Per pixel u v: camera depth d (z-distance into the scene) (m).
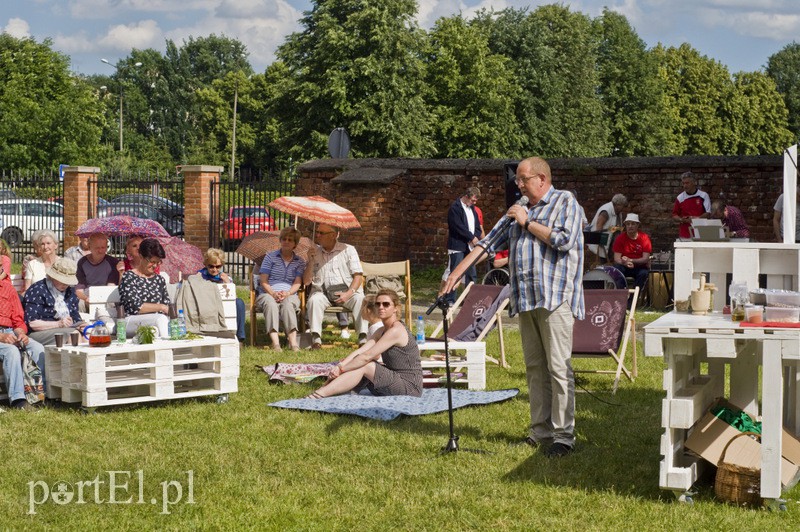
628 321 9.88
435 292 18.03
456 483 6.11
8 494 5.76
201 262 12.45
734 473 5.69
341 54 43.25
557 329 6.73
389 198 19.33
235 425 7.66
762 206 18.03
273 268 11.95
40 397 8.37
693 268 6.62
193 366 9.43
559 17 57.34
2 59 55.78
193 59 107.19
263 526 5.28
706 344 5.72
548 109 53.78
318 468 6.45
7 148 52.03
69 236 22.97
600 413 8.30
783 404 7.07
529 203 6.91
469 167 20.12
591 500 5.76
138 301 9.55
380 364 8.79
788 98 89.06
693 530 5.23
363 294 11.93
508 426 7.68
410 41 44.22
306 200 12.38
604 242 16.12
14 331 8.41
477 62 50.00
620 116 62.00
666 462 5.69
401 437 7.27
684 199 16.55
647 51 63.75
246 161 84.75
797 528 5.28
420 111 45.19
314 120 43.72
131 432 7.42
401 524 5.34
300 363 10.50
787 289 6.63
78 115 56.19
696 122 68.69
